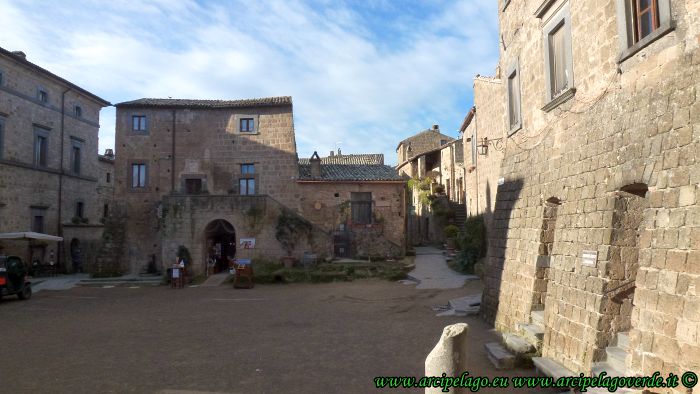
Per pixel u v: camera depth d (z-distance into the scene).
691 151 4.86
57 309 15.08
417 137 41.50
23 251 25.80
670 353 4.82
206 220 22.22
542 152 9.04
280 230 22.19
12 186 25.16
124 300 16.98
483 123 20.08
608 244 6.31
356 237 24.48
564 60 8.48
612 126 6.52
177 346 9.70
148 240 24.66
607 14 6.81
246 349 9.34
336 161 42.78
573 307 6.93
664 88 5.45
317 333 10.73
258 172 25.31
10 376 7.74
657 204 5.32
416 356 8.53
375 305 14.61
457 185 29.66
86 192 31.86
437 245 30.34
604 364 6.04
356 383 7.11
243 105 25.44
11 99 25.23
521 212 9.84
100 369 8.05
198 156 25.38
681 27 5.23
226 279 21.09
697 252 4.61
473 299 13.97
